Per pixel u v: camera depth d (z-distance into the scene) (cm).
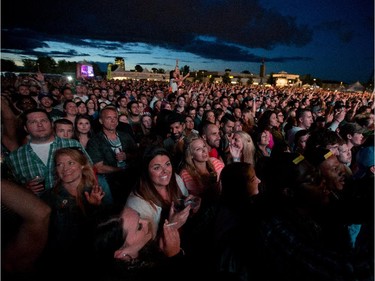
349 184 164
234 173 151
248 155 324
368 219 107
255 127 524
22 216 100
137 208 207
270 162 133
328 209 127
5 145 300
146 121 505
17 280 111
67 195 196
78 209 189
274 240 107
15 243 105
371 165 249
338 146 258
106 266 129
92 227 138
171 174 224
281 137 429
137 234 142
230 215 146
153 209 210
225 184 153
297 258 98
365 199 123
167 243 164
